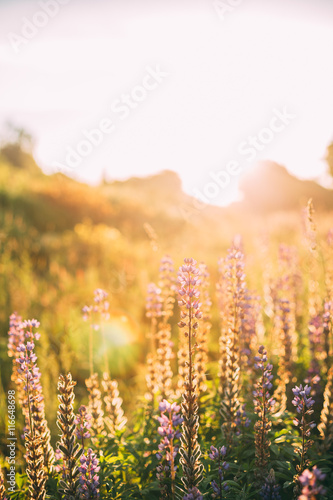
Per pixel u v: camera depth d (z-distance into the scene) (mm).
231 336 2625
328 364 3223
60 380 2014
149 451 2619
